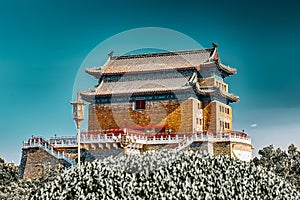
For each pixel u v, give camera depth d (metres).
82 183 24.25
